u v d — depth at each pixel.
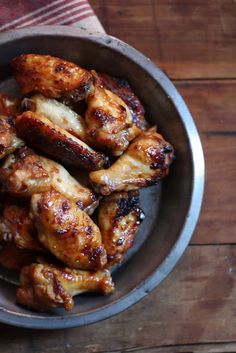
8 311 0.59
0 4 0.67
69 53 0.65
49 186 0.60
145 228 0.67
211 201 0.73
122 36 0.73
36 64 0.61
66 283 0.60
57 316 0.60
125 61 0.65
